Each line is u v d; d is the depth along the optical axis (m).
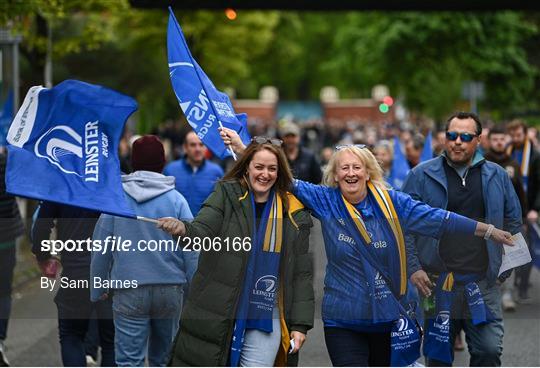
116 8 28.89
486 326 11.92
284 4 31.53
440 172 12.45
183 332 10.80
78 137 10.86
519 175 18.66
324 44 152.12
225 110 12.50
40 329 14.08
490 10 32.88
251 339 10.73
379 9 32.47
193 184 19.34
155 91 56.81
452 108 71.88
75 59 49.69
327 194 11.05
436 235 11.30
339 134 102.00
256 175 10.70
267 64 116.69
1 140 26.33
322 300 11.09
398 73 61.94
